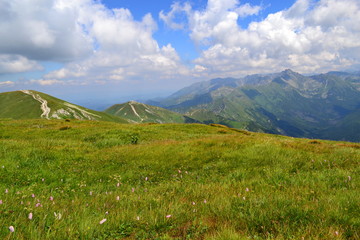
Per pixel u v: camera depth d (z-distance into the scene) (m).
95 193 7.59
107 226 4.28
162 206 5.46
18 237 3.42
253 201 5.49
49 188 8.36
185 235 3.89
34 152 14.55
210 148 16.45
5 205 4.87
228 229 3.85
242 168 11.12
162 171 12.12
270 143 16.25
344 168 9.84
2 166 10.48
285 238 3.67
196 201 6.10
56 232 3.80
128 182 9.85
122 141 25.34
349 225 4.02
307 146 15.81
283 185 7.42
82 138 27.66
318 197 5.75
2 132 30.61
